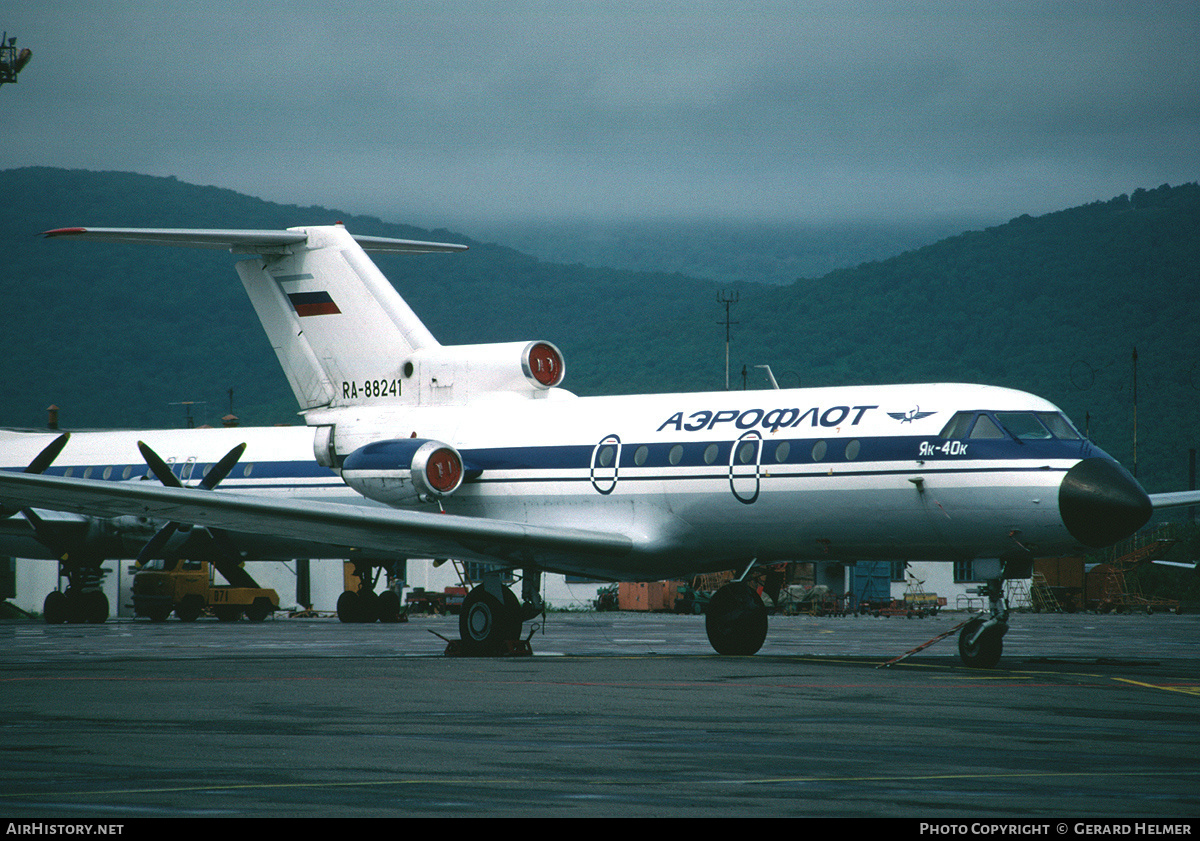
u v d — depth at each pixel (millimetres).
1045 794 29000
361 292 87750
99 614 134875
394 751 34750
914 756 34344
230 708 44938
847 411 68938
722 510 71688
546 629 118250
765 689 52719
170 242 83688
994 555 65688
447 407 84875
